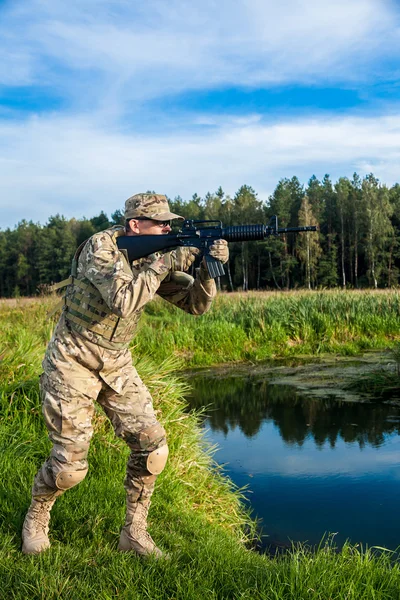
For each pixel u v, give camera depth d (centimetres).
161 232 321
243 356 1209
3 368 520
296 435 635
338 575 279
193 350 1215
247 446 602
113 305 272
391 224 6209
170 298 336
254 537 400
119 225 322
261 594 261
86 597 260
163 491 414
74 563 293
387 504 443
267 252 6462
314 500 456
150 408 310
